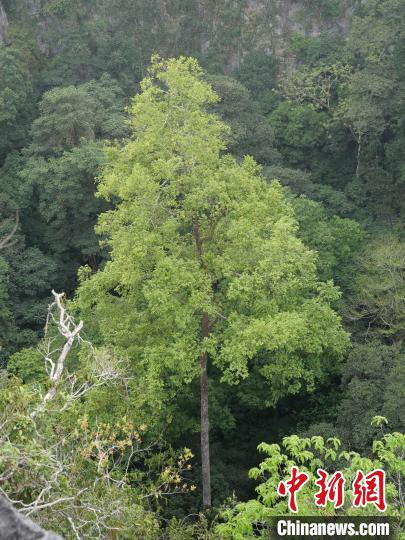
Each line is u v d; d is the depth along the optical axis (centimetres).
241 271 2186
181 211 2108
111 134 4303
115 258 2200
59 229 4122
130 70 5450
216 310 2147
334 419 2886
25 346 3412
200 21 6066
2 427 1120
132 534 1230
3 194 3997
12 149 4375
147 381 2114
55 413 1269
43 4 5469
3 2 5397
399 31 4547
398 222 4353
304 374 2486
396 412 2302
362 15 5922
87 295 2245
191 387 2742
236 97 4662
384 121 4681
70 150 4203
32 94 4784
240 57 6150
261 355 2719
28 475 1120
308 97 5566
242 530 1136
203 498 2358
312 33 6103
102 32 5372
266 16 6066
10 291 3669
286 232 2070
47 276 3791
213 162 2112
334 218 4022
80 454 1223
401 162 4609
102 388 2069
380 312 3097
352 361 2605
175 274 1981
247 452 2903
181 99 2134
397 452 1619
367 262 3453
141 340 2272
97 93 4659
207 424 2323
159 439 2019
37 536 720
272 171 4356
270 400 2775
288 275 2102
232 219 2120
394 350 2627
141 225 2047
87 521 1113
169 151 2089
